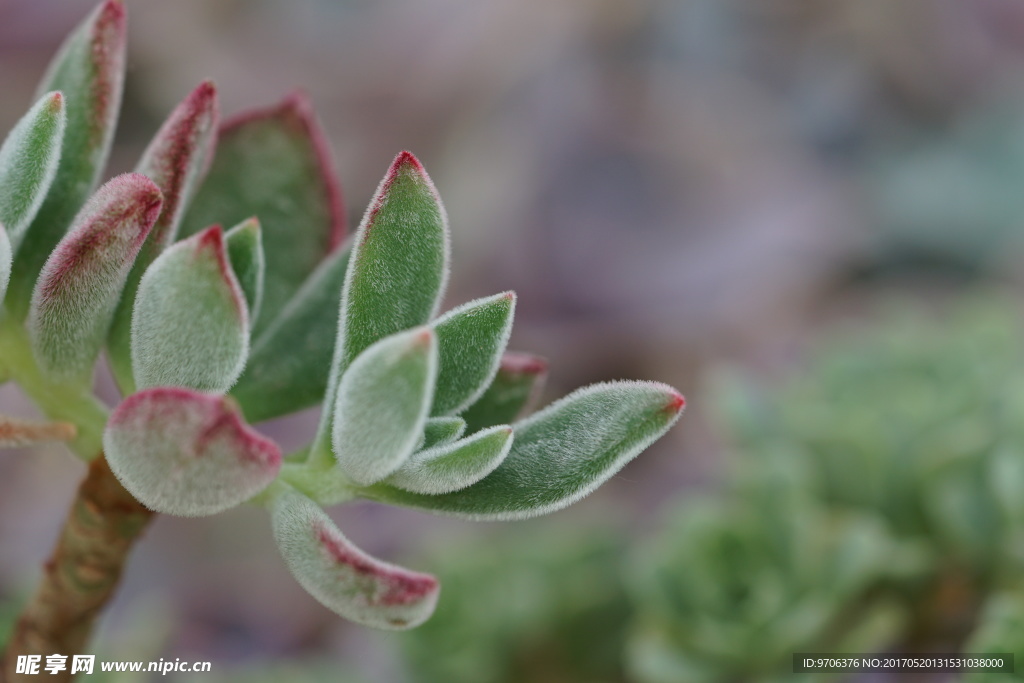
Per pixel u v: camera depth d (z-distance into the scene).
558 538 0.38
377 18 0.69
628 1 0.69
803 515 0.33
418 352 0.22
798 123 0.70
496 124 0.66
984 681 0.28
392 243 0.24
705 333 0.60
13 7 0.63
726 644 0.32
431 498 0.23
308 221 0.26
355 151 0.66
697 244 0.62
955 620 0.33
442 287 0.24
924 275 0.67
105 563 0.24
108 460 0.22
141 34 0.65
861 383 0.38
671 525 0.35
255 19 0.69
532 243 0.61
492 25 0.68
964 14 0.74
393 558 0.47
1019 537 0.32
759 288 0.61
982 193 0.68
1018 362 0.39
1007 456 0.32
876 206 0.68
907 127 0.71
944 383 0.37
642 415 0.23
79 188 0.25
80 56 0.25
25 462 0.52
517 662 0.37
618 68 0.69
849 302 0.64
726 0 0.73
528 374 0.25
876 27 0.73
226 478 0.22
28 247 0.24
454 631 0.35
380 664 0.41
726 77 0.70
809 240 0.63
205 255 0.22
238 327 0.23
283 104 0.26
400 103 0.67
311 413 0.51
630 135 0.66
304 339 0.25
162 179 0.24
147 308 0.23
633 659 0.34
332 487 0.23
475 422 0.25
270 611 0.47
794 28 0.74
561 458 0.23
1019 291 0.65
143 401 0.22
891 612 0.33
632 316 0.60
